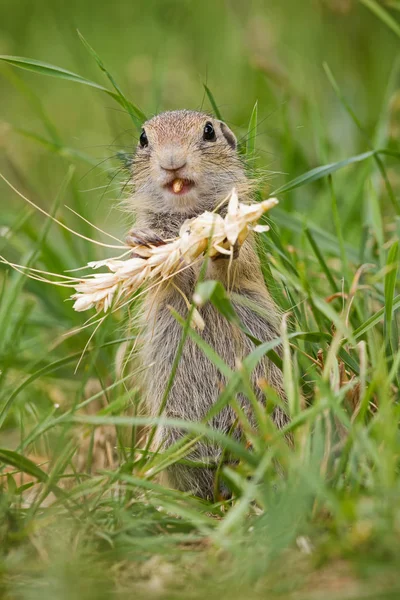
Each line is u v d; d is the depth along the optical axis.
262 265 10.65
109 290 8.81
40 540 7.58
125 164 12.06
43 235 11.63
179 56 20.44
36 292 13.05
